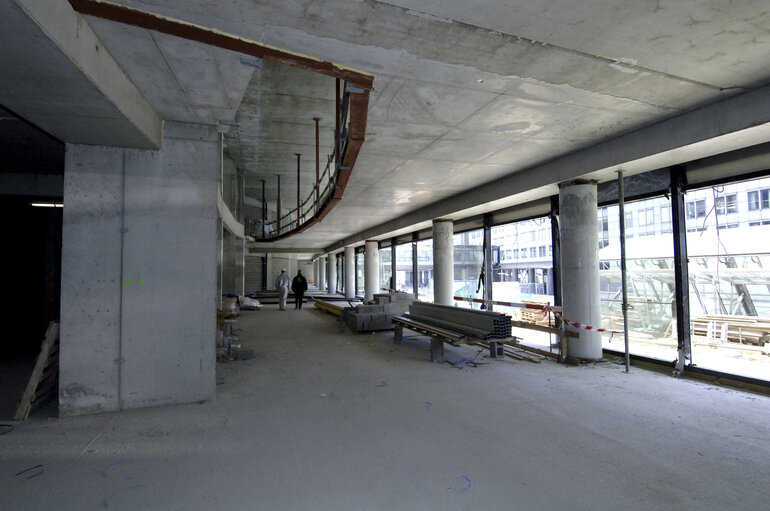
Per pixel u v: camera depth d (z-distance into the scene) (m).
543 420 3.76
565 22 2.88
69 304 3.93
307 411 4.00
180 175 4.31
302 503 2.40
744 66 3.51
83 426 3.60
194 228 4.33
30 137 5.30
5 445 3.19
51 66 2.48
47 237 8.32
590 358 6.07
